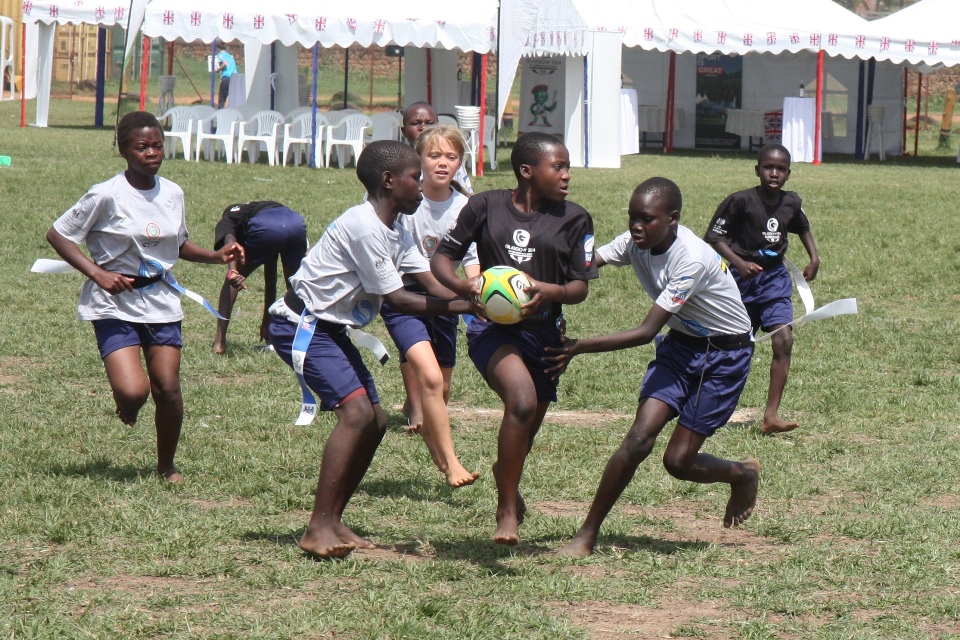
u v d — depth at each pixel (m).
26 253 18.59
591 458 9.66
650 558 7.22
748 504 7.84
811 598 6.65
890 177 35.38
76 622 5.93
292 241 12.51
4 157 29.53
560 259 7.08
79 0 39.34
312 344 7.02
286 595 6.44
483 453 9.64
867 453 9.98
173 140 33.56
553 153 7.02
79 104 56.97
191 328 14.39
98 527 7.41
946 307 17.16
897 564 7.18
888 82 45.56
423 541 7.51
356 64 80.06
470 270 8.82
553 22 34.44
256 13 31.36
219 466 8.95
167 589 6.49
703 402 7.40
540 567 7.07
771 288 10.80
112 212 8.30
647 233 7.15
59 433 9.71
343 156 33.38
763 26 39.59
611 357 13.47
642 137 47.41
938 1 41.06
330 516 7.03
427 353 8.11
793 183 32.53
